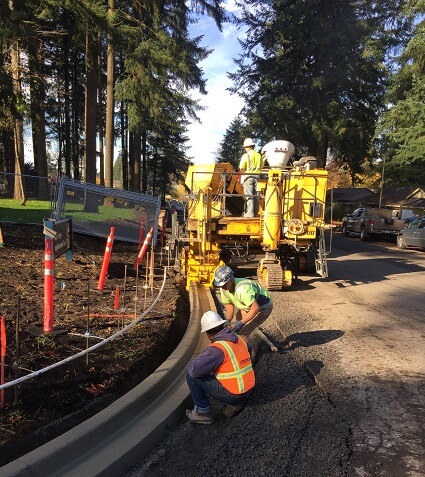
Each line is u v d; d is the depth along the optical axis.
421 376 4.89
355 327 6.86
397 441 3.59
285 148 10.75
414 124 24.73
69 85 39.75
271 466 3.27
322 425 3.86
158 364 5.34
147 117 30.91
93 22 19.34
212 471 3.24
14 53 16.59
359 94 35.72
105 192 14.37
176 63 29.11
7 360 4.50
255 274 11.56
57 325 5.69
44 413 3.74
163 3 25.98
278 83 35.69
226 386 3.91
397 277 11.81
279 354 5.67
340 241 24.83
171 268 10.90
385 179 43.97
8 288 7.17
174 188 75.25
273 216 9.51
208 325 4.08
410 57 26.03
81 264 10.09
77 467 3.07
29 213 18.19
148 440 3.54
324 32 32.38
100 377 4.45
